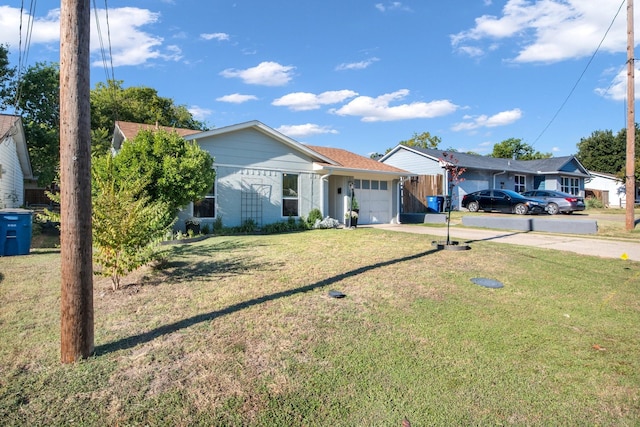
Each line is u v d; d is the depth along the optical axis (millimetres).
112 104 27203
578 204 19172
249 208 13414
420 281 5809
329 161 15312
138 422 2348
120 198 5367
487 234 11914
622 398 2732
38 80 25031
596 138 44719
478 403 2645
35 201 28031
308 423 2396
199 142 12398
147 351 3312
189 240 10297
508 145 48750
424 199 21922
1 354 3217
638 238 10609
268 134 13812
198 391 2705
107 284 5633
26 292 5148
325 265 6945
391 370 3066
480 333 3850
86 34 3092
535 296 5141
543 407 2613
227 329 3840
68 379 2816
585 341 3701
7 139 15297
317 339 3629
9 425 2277
